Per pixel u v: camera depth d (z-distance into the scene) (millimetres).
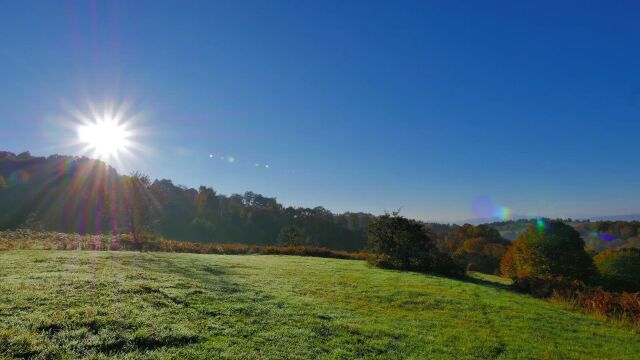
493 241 90312
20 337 7441
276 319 11664
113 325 8875
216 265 22031
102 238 31422
